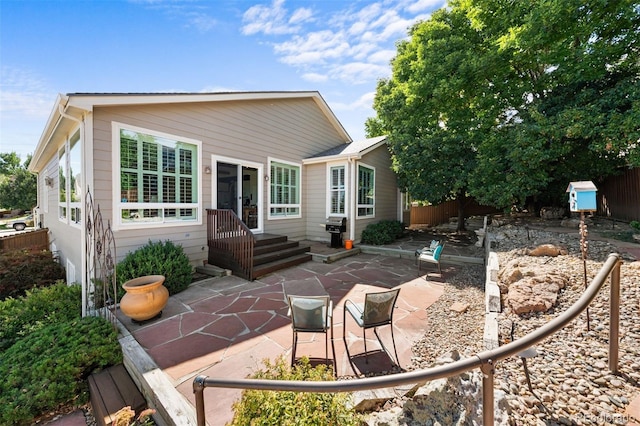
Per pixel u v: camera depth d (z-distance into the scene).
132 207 5.07
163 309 3.96
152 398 2.31
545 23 6.14
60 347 2.92
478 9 7.62
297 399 1.59
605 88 6.32
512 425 1.52
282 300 4.32
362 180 9.18
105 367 2.93
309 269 6.20
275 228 8.29
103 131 4.71
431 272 5.86
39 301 4.33
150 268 4.50
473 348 2.70
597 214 8.25
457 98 8.69
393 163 10.25
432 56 8.27
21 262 6.78
